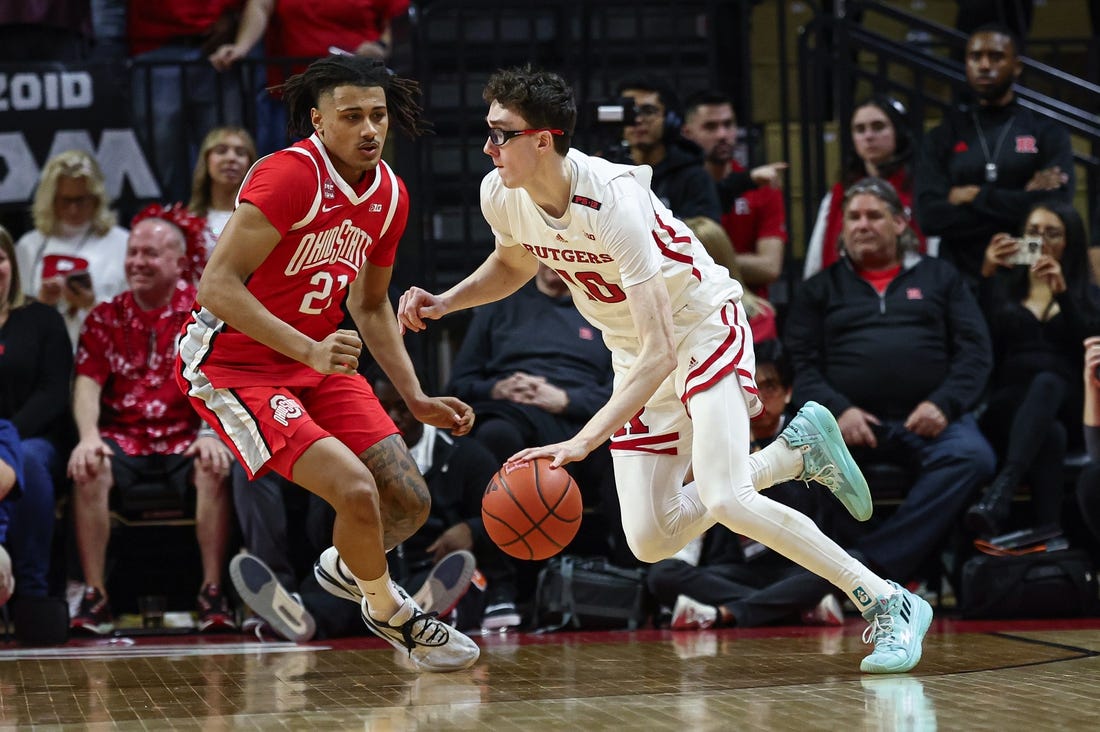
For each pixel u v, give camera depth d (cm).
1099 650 1130
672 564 1408
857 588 1027
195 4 1828
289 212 948
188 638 1417
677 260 1009
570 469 1509
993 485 1462
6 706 938
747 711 850
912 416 1493
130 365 1519
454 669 1068
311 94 971
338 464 962
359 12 1859
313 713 877
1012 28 2256
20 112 1659
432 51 2148
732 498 995
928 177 1727
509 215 1002
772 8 2327
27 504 1429
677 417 1036
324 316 1024
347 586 1076
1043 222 1553
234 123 1753
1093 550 1555
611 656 1159
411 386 1074
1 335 1496
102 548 1468
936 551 1516
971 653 1116
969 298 1555
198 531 1473
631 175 977
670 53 2144
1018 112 1720
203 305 938
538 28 2169
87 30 1812
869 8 1933
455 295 1060
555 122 931
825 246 1755
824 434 1073
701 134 1809
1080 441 1561
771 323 1595
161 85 1742
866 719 814
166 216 1533
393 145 1872
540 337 1565
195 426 1519
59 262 1619
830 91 2194
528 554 950
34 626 1357
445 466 1477
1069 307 1551
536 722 824
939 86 2292
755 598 1391
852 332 1560
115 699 961
